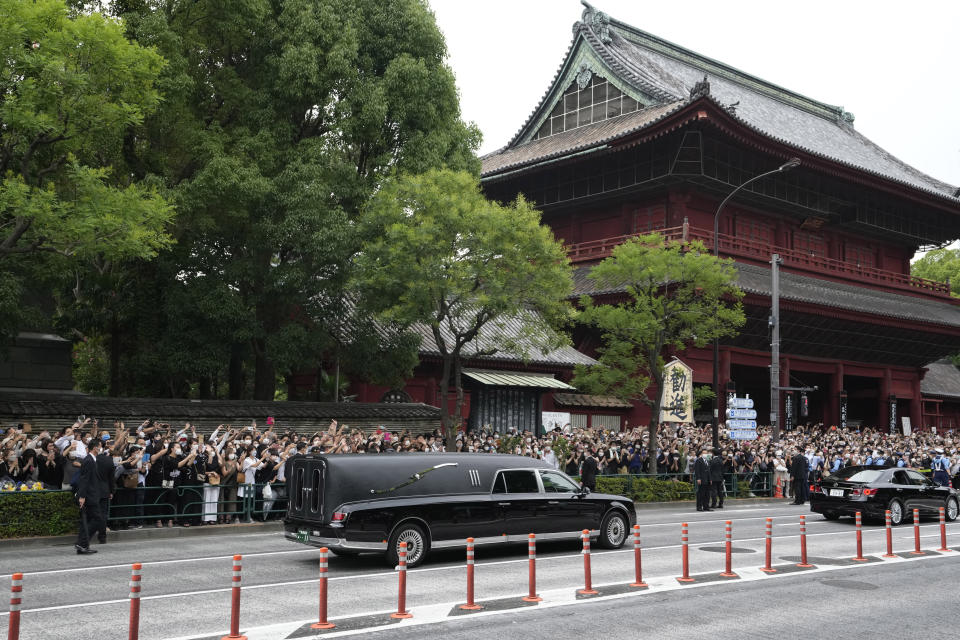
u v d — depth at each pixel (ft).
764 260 172.96
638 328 100.32
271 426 89.86
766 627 34.73
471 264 85.10
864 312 167.32
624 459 97.60
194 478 63.52
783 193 178.09
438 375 128.36
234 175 84.69
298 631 31.99
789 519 81.97
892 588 44.50
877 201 201.36
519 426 128.06
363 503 47.42
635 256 102.47
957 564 53.26
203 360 90.68
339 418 100.42
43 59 57.00
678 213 165.58
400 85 96.99
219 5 89.20
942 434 198.49
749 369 198.59
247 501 65.36
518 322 140.26
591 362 143.02
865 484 79.00
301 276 91.91
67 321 97.40
